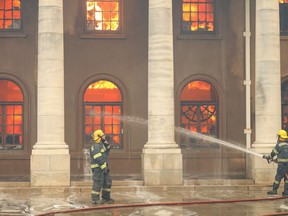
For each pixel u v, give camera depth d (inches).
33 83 1101.7
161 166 964.0
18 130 1105.4
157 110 970.7
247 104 1097.4
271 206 784.9
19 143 1105.4
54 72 959.0
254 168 991.6
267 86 992.9
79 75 1108.5
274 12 997.2
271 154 882.8
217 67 1120.2
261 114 994.7
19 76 1100.5
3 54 1099.9
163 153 963.3
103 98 1114.7
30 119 1100.5
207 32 1127.0
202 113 1127.6
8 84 1106.7
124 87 1111.6
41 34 963.3
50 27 960.3
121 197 867.4
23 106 1102.4
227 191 944.3
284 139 880.3
